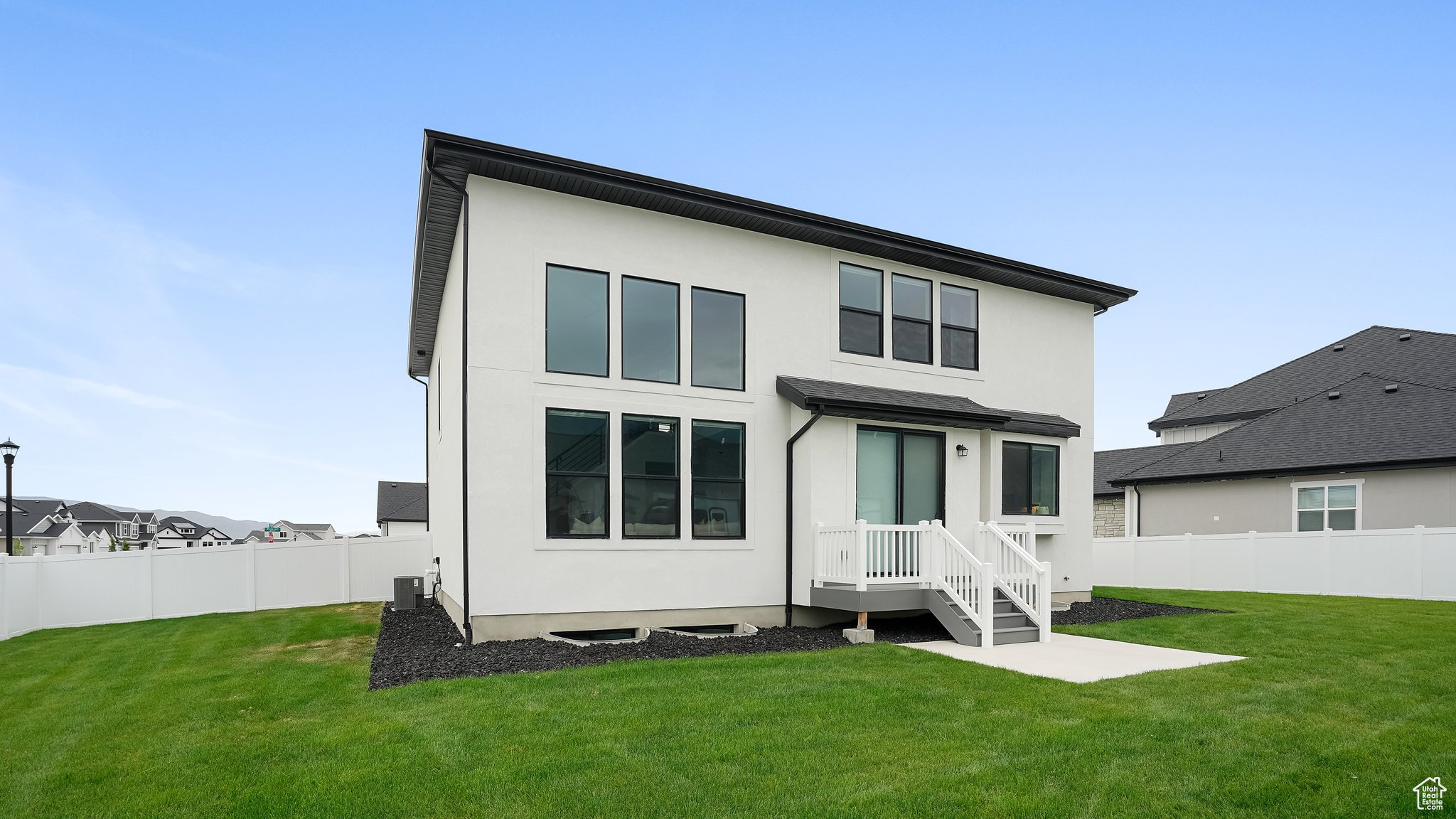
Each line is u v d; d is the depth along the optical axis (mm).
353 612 16016
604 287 12195
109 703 8055
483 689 8109
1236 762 5906
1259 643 11195
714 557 12633
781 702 7570
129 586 15531
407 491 52594
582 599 11609
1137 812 5051
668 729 6680
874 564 12508
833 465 13125
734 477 12992
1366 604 16281
